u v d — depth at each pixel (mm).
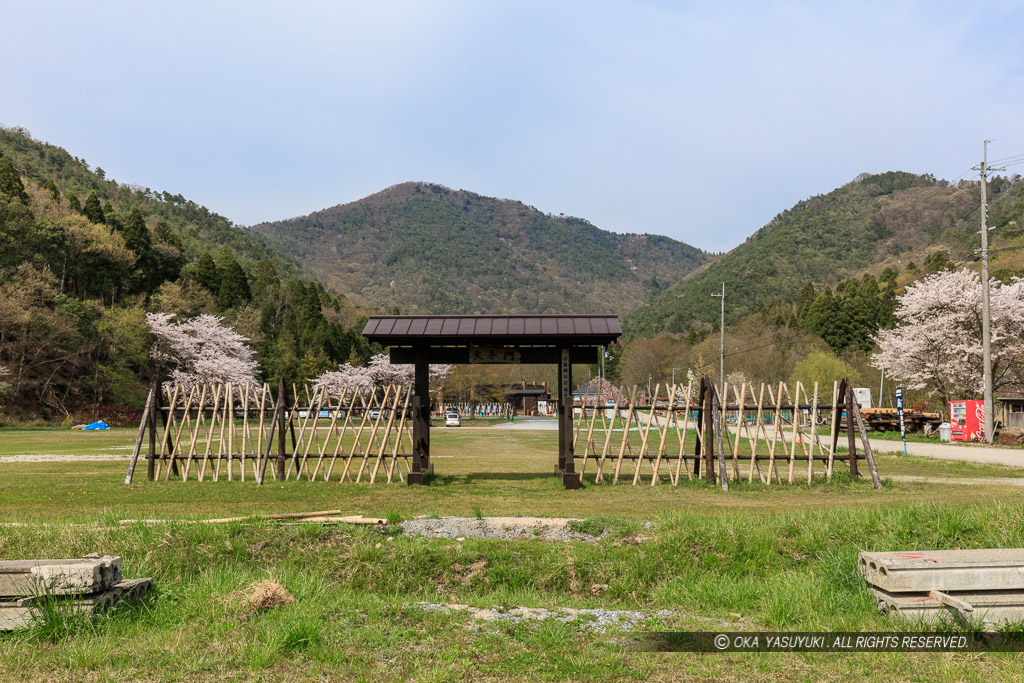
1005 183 169875
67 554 8398
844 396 16484
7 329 56594
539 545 8969
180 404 17484
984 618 5965
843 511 9977
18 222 66312
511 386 113500
